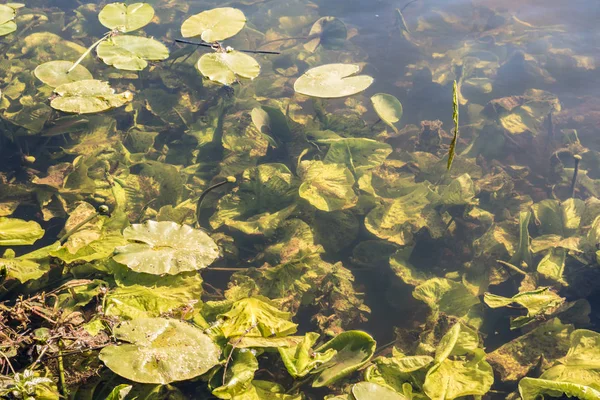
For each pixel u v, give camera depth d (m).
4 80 3.20
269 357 2.46
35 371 2.24
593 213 2.77
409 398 2.32
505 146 3.10
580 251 2.64
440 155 3.06
